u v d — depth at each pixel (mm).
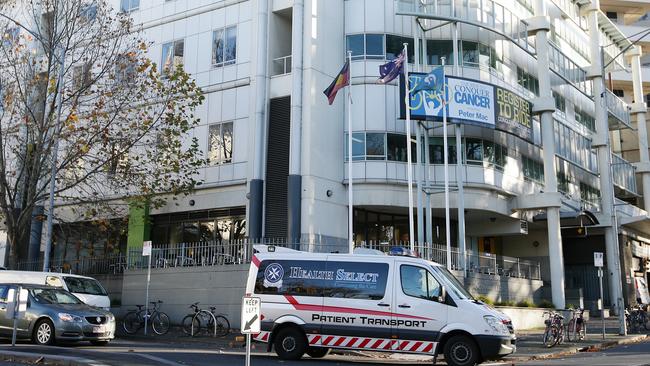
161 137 24062
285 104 27031
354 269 13938
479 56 30219
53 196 22938
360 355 15922
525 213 33031
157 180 24312
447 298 13188
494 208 29844
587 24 44531
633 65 50219
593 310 36969
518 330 25531
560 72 38000
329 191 26672
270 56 27891
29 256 31375
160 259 23469
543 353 16719
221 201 28094
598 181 43219
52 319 15633
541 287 32219
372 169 27500
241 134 27922
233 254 21703
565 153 36938
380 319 13453
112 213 24656
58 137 22703
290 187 25625
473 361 12836
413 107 26875
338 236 26891
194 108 27375
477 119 28234
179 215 29734
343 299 13781
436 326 13094
